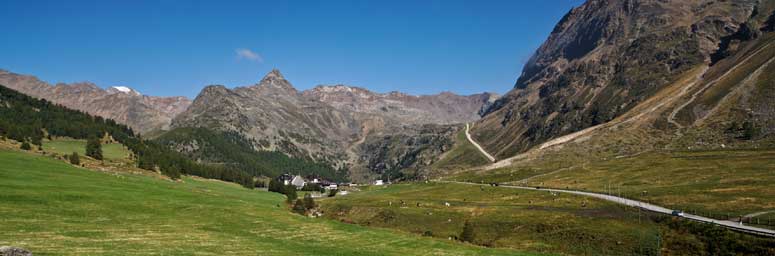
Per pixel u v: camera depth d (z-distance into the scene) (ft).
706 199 391.24
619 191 483.92
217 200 344.90
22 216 208.85
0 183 277.03
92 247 166.71
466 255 214.48
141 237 197.77
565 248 300.40
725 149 643.04
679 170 568.82
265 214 300.61
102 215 237.66
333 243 228.63
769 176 462.60
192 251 177.58
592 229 323.16
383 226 440.86
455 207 490.49
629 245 286.87
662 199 412.57
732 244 253.24
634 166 644.69
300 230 258.57
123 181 389.19
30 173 344.08
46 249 155.22
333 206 567.18
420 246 232.12
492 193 599.98
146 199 301.02
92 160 612.70
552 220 364.79
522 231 353.10
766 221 292.61
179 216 263.29
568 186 586.45
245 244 204.64
